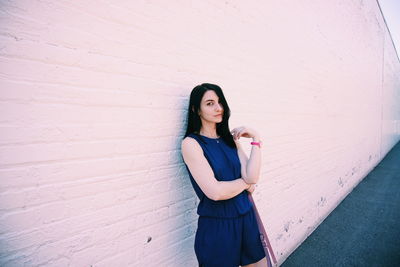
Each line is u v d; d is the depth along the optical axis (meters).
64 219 0.95
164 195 1.33
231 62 1.79
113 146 1.10
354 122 5.21
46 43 0.89
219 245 1.20
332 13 3.78
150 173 1.26
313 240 2.85
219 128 1.44
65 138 0.95
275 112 2.35
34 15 0.86
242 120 1.91
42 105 0.88
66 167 0.95
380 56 7.97
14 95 0.82
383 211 3.70
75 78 0.97
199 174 1.15
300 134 2.86
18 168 0.83
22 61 0.83
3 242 0.81
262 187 2.16
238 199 1.32
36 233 0.88
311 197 3.14
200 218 1.29
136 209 1.20
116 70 1.10
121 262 1.14
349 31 4.64
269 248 1.39
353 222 3.34
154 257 1.29
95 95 1.03
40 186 0.89
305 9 2.93
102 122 1.06
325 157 3.63
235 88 1.84
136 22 1.18
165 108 1.32
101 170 1.06
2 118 0.80
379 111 8.31
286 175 2.55
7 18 0.80
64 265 0.96
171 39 1.35
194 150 1.19
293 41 2.67
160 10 1.29
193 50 1.49
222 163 1.28
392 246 2.61
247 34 1.96
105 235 1.08
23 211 0.85
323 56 3.51
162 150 1.31
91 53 1.01
